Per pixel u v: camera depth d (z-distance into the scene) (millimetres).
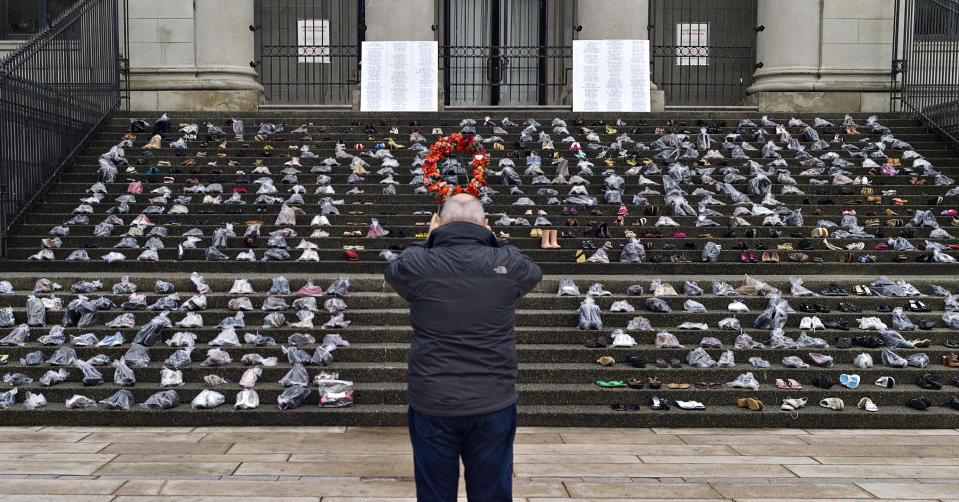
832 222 10969
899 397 7438
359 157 12391
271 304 8383
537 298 8586
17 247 10375
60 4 18172
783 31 16406
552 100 19891
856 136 13359
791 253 9906
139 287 8867
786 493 5438
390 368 7570
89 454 6156
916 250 10125
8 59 10836
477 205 3984
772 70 16453
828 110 16203
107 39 13945
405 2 16297
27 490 5332
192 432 6820
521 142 12734
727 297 8680
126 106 15742
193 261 9664
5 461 5961
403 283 3787
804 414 7152
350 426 7074
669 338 7953
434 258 3770
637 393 7395
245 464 5945
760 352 7922
